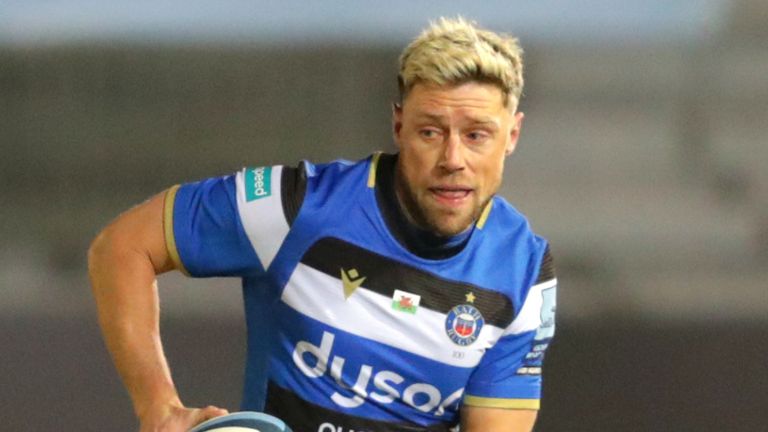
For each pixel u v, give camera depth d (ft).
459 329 23.95
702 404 47.52
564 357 52.60
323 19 86.74
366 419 24.17
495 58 22.02
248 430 21.86
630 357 52.75
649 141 83.76
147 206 24.06
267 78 85.56
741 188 80.43
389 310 23.65
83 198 79.10
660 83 85.51
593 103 85.71
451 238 23.45
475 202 22.68
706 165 82.69
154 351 23.32
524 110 85.15
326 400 24.02
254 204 23.34
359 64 86.12
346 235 23.39
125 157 83.15
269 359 24.38
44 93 84.58
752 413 46.68
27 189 79.10
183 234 23.58
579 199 79.66
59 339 53.52
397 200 23.38
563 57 86.38
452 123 22.06
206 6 86.89
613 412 46.47
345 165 24.14
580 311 60.34
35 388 46.70
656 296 63.46
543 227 75.77
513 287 24.31
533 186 81.15
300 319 23.68
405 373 24.06
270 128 84.84
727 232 74.49
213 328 53.78
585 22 86.89
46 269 66.85
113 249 23.76
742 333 56.49
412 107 22.34
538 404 25.93
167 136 83.56
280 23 86.38
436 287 23.76
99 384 47.57
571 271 68.95
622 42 86.63
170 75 85.15
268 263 23.54
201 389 46.50
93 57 86.43
